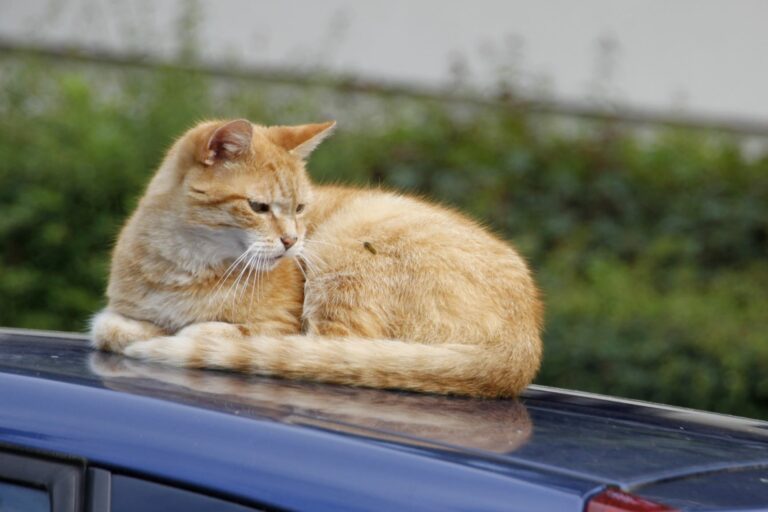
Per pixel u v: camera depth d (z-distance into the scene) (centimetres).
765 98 1346
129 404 289
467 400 384
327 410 307
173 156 534
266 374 407
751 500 280
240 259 512
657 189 1179
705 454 320
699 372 898
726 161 1205
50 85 1131
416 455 271
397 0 1326
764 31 1342
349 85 1225
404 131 1181
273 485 267
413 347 432
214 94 1174
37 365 325
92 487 277
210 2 1306
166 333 508
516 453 285
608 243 1139
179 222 510
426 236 523
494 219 1120
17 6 1291
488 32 1328
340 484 265
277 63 1290
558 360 905
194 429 279
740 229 1158
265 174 530
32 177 992
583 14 1330
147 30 1209
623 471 283
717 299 1020
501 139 1191
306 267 533
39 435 286
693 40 1340
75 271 983
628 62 1335
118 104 1112
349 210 550
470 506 259
